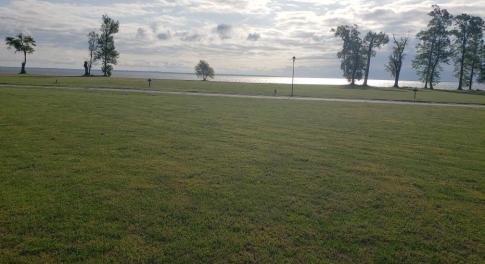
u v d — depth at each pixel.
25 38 77.50
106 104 21.75
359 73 76.44
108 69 83.38
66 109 18.81
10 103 20.41
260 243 5.34
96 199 6.76
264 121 17.30
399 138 14.06
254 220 6.09
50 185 7.42
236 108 22.28
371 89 61.88
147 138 12.35
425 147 12.45
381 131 15.61
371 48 74.62
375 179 8.56
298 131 14.87
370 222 6.16
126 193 7.12
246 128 15.09
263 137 13.28
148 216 6.11
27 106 19.38
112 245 5.17
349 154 11.03
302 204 6.85
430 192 7.76
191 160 9.70
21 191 7.04
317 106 25.64
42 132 12.68
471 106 30.58
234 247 5.21
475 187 8.18
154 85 45.00
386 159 10.55
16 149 10.23
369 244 5.42
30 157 9.45
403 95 43.66
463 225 6.14
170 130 13.98
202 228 5.75
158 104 22.94
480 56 72.12
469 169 9.70
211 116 18.25
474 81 74.75
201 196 7.08
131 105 21.80
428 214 6.57
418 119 20.31
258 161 9.82
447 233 5.84
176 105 22.77
